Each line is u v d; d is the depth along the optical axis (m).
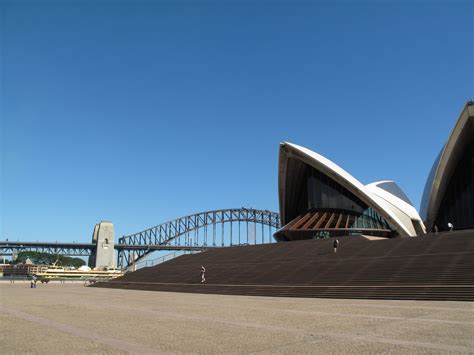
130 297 31.00
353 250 40.19
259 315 17.83
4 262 175.50
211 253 56.09
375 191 65.56
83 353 9.85
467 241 34.31
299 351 10.14
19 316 17.61
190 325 14.66
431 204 60.69
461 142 53.94
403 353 9.89
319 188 66.50
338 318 16.59
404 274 29.83
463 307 20.38
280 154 64.50
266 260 44.75
